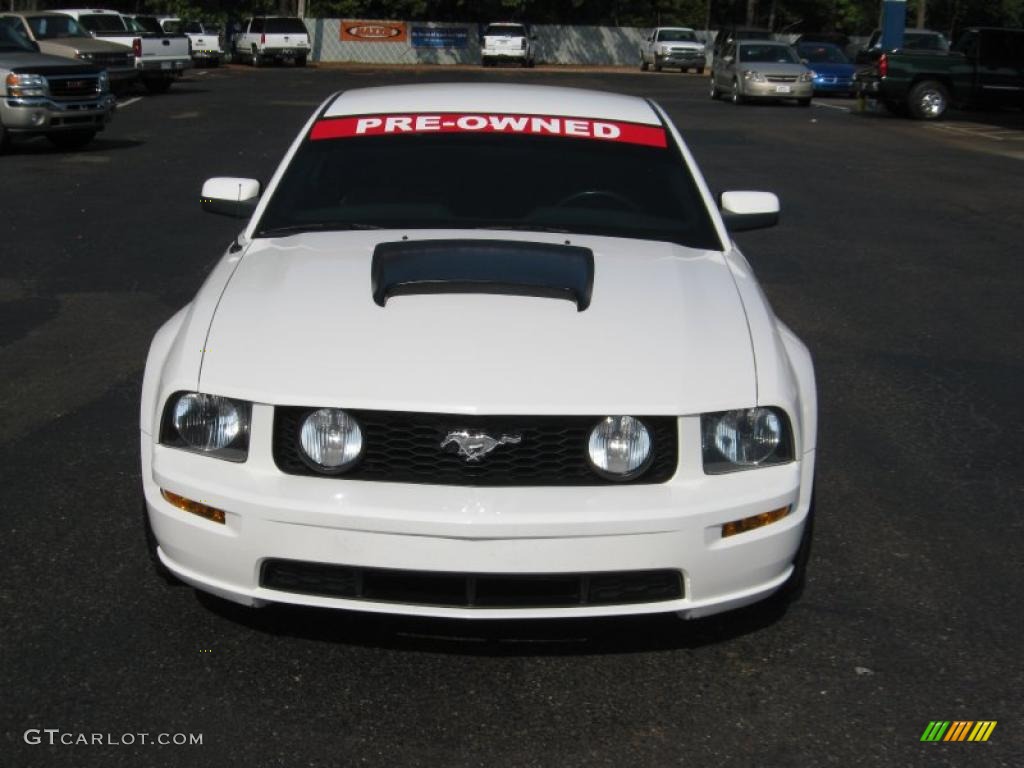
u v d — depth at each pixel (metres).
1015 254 10.55
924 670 3.59
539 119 5.01
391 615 3.38
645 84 37.16
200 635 3.69
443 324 3.53
